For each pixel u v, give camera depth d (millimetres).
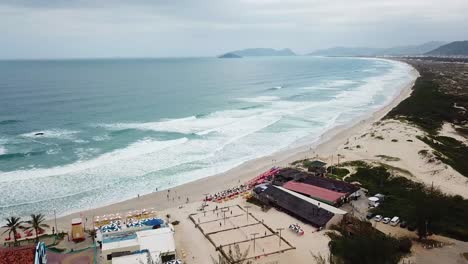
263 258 48000
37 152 89375
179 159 88500
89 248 50969
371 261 41781
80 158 86688
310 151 95938
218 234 54531
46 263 46594
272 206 64625
